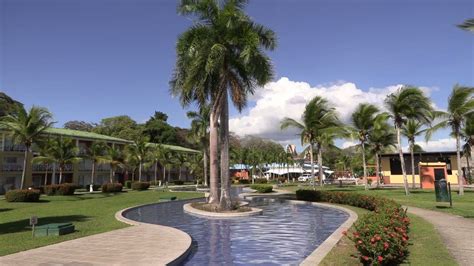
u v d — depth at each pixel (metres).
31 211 21.58
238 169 87.56
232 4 20.08
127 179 68.88
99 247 9.82
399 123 31.72
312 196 27.38
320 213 20.11
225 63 20.36
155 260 8.29
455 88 29.48
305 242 11.42
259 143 105.38
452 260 8.23
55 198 33.31
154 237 11.31
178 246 9.84
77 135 54.34
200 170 72.50
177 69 22.42
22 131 33.59
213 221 16.91
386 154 54.44
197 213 19.31
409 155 53.75
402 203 22.58
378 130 41.59
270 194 35.69
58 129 55.28
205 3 20.38
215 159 22.88
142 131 93.81
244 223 16.08
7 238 11.50
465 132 38.84
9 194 28.92
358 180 63.78
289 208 23.23
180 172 85.00
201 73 20.06
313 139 38.75
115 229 13.23
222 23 19.86
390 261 7.99
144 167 66.38
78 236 11.71
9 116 35.44
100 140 58.88
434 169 43.50
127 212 21.09
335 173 94.81
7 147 46.25
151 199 31.03
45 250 9.49
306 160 100.62
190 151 85.94
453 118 30.06
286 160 88.25
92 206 24.30
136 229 13.12
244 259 9.12
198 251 10.09
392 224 8.67
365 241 7.54
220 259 9.13
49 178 52.75
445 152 51.09
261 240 11.77
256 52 19.48
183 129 108.50
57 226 12.01
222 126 20.75
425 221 14.72
